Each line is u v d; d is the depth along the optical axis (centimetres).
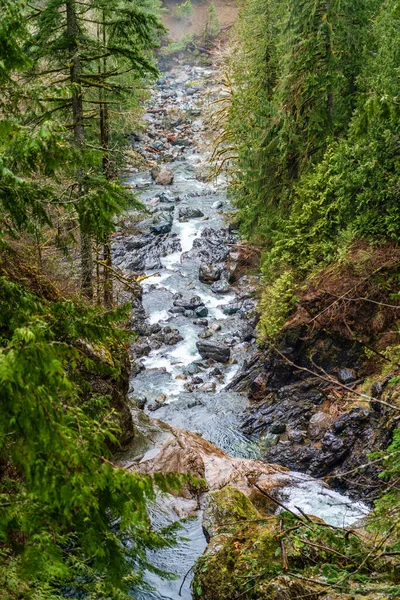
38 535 385
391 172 1530
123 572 396
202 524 1095
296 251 1834
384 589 576
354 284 1585
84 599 514
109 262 1733
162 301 2589
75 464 338
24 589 441
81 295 1294
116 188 553
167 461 1334
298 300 1700
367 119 579
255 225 2352
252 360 1983
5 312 491
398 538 613
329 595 597
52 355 328
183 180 3950
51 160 471
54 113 1423
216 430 1692
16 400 322
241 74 2564
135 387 1983
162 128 4819
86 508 339
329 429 1446
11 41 414
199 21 6875
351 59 1942
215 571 805
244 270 2766
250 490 1316
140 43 1362
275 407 1700
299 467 1454
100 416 580
